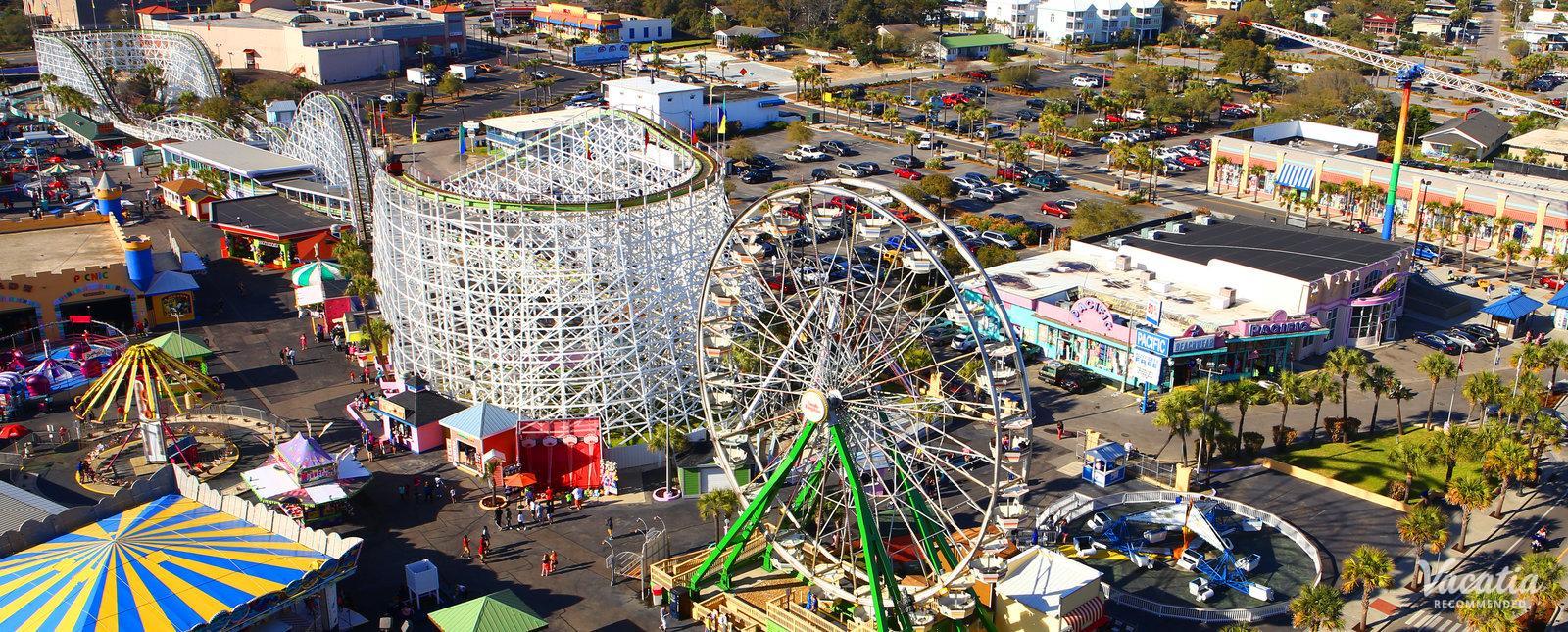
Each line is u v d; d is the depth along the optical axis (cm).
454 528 8800
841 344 7462
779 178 19425
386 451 10000
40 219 14550
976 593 7375
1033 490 9381
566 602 7875
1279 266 12588
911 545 8425
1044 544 8356
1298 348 12062
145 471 9544
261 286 14238
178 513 7975
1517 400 9612
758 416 9238
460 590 7819
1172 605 7781
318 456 8875
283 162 17962
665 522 8950
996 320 12556
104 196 15012
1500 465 8619
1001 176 19012
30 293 12181
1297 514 8969
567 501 9275
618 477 9688
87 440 10138
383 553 8425
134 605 6838
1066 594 7275
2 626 6694
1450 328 12950
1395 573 8119
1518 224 15725
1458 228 16050
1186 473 9169
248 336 12638
